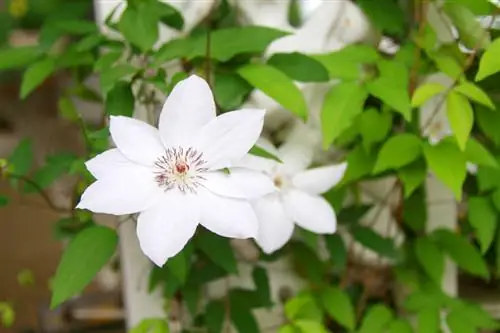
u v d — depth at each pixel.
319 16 1.00
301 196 0.95
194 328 1.07
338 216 1.04
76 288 0.88
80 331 1.22
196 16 0.99
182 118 0.84
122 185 0.84
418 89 0.92
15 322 1.27
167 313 1.07
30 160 1.04
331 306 1.02
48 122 1.25
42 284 1.31
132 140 0.85
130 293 1.07
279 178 0.94
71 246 0.89
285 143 0.99
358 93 0.93
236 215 0.84
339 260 1.04
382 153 0.93
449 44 0.97
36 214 1.35
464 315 1.00
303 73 0.93
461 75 0.93
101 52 1.02
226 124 0.85
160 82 0.91
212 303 1.04
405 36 1.01
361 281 1.09
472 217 0.98
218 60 0.93
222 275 1.03
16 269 1.33
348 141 0.98
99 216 1.11
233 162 0.85
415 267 1.07
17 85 1.25
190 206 0.84
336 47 1.01
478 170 0.98
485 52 0.89
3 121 1.26
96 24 1.01
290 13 1.00
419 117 1.01
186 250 0.97
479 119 0.98
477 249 1.05
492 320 1.00
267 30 0.92
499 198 0.97
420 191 1.06
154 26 0.92
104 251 0.89
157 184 0.84
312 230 0.95
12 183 1.04
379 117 0.96
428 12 1.01
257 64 0.93
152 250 0.83
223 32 0.92
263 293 1.04
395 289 1.10
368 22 1.01
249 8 1.01
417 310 1.01
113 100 0.91
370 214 1.09
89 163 0.84
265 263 1.08
